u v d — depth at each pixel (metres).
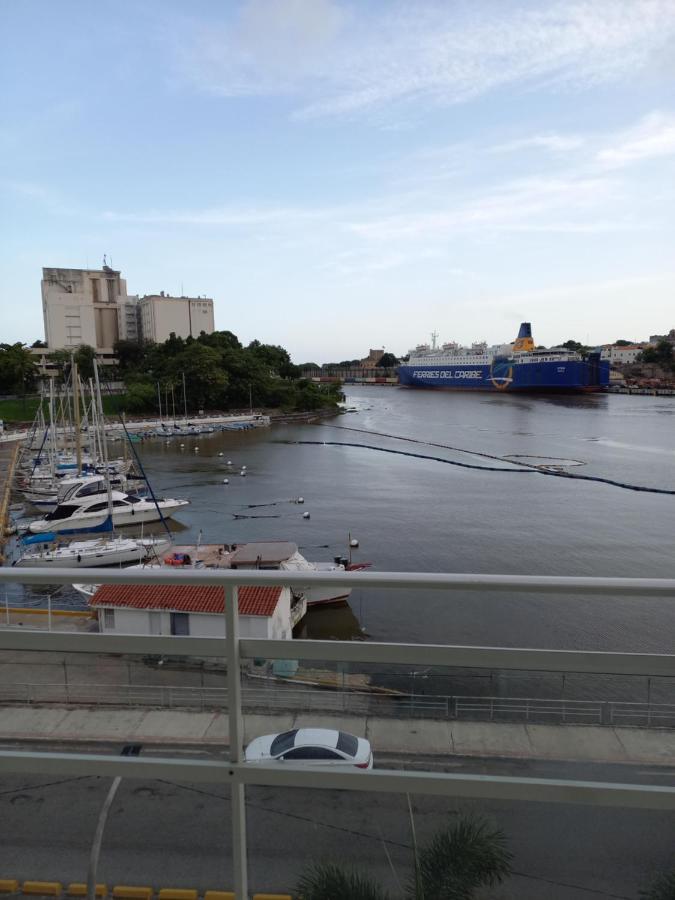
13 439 68.44
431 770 2.03
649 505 38.38
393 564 27.69
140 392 98.00
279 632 12.24
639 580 1.57
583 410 106.06
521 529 32.88
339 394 132.75
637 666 1.66
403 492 42.94
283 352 140.00
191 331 151.88
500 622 18.69
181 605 11.62
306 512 37.16
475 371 159.38
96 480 36.47
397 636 17.94
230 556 22.11
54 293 133.00
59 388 88.50
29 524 33.00
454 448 64.44
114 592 12.27
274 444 70.62
